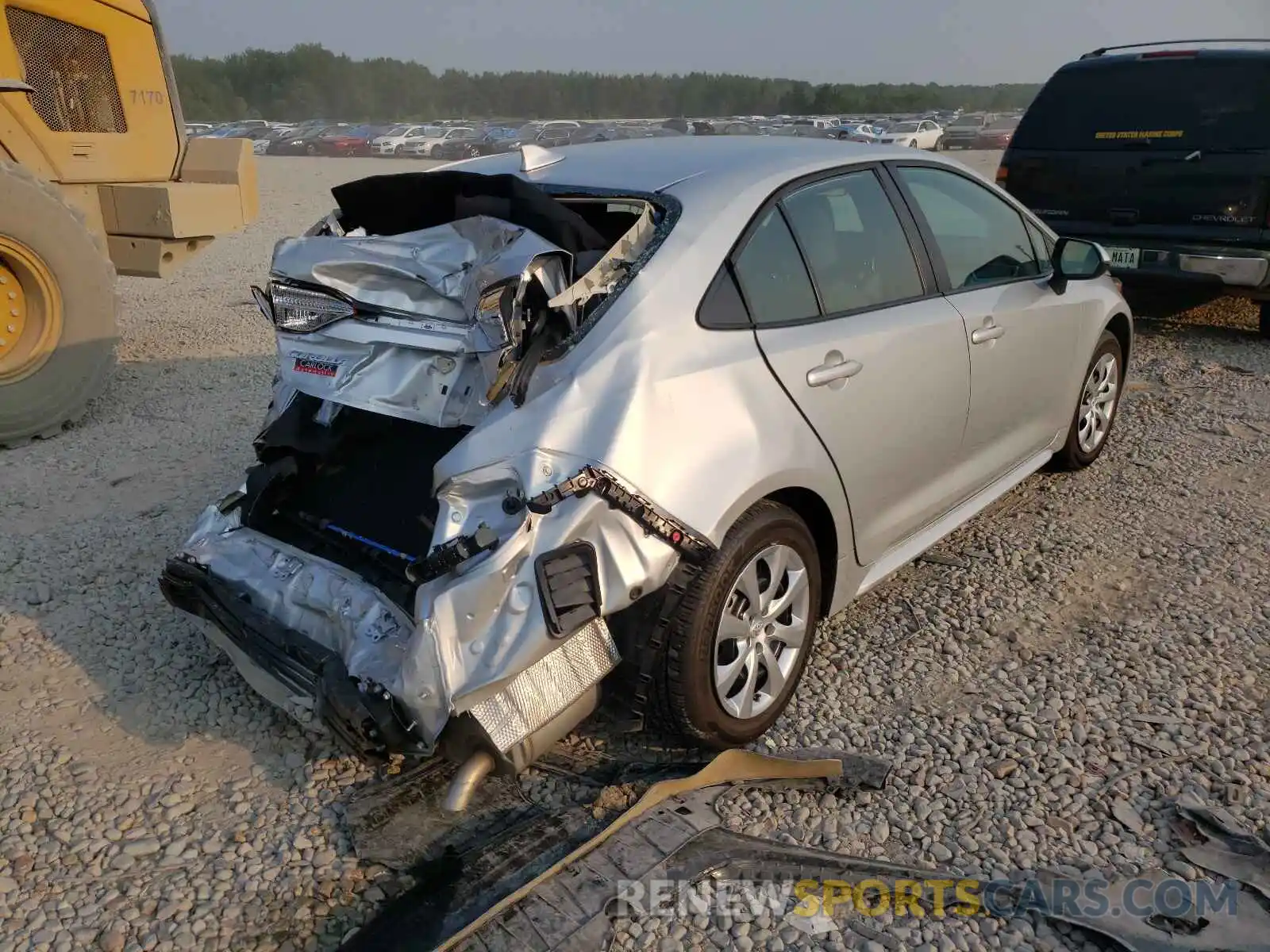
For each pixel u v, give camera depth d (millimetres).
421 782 3184
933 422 3885
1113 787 3062
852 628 4031
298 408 3703
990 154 35188
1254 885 2648
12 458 6172
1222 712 3416
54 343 6430
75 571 4570
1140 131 7879
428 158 44031
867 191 3832
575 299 2877
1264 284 7520
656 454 2816
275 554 3385
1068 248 4688
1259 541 4660
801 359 3262
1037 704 3490
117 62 7609
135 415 6906
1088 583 4332
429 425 3256
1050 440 5008
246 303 10359
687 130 42188
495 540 2648
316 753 3346
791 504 3410
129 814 3078
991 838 2881
